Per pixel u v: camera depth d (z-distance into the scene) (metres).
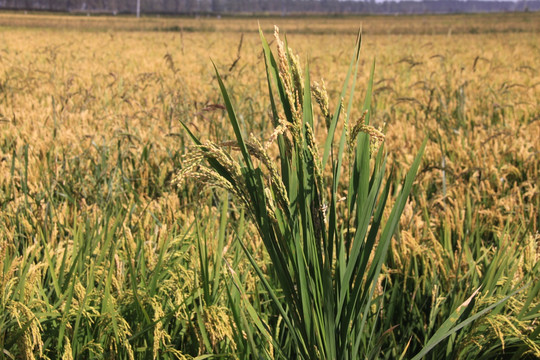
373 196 1.96
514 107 9.14
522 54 23.33
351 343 2.14
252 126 6.84
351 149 1.93
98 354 2.35
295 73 1.89
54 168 5.27
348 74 2.02
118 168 4.96
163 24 79.38
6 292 2.39
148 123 7.70
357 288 1.97
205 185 2.04
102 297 2.52
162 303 2.64
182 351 2.55
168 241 2.96
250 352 2.35
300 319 2.09
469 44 32.12
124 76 13.95
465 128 8.03
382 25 81.50
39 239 3.23
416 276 3.02
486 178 4.88
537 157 5.76
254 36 43.81
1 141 6.66
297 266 2.00
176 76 13.34
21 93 11.01
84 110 8.71
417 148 6.16
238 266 2.86
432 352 2.58
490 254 3.43
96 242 2.94
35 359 2.36
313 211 1.99
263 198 1.93
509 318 2.33
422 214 4.08
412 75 15.30
